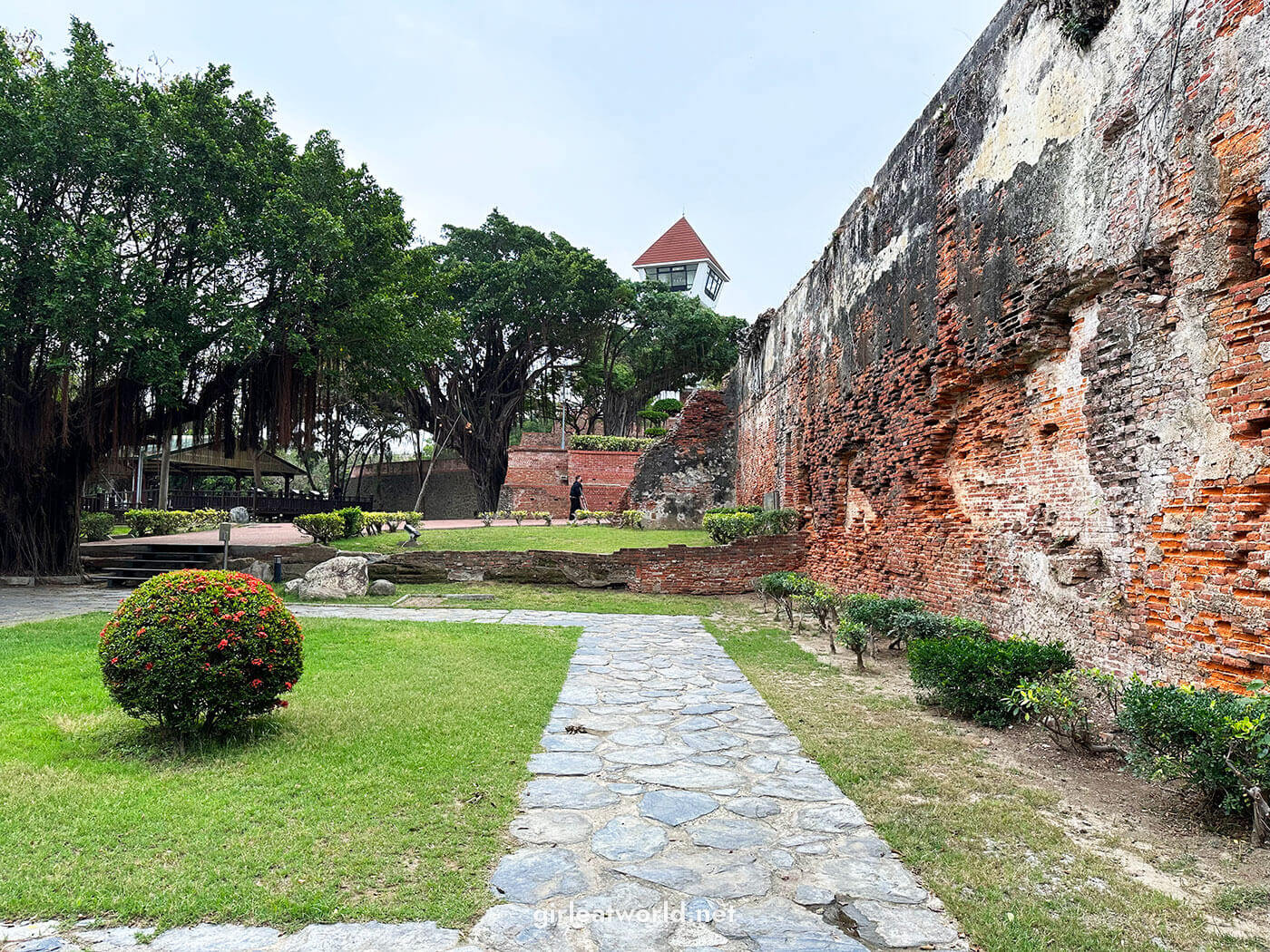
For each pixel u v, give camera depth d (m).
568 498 33.19
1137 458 6.00
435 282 20.78
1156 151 5.76
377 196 18.42
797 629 11.70
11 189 13.18
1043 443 7.49
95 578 15.72
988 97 8.40
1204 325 5.29
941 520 9.75
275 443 17.09
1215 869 3.86
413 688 7.32
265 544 18.97
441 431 37.72
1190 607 5.38
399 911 3.31
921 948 3.13
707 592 16.12
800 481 16.86
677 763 5.42
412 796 4.62
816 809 4.61
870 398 12.23
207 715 5.68
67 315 12.19
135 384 15.19
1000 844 4.15
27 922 3.23
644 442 33.62
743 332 23.81
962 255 8.94
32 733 5.66
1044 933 3.25
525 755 5.50
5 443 14.79
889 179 11.42
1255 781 4.16
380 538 20.81
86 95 13.22
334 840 4.01
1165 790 4.90
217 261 14.19
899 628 8.77
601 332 36.72
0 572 15.70
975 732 6.27
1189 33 5.45
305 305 15.11
